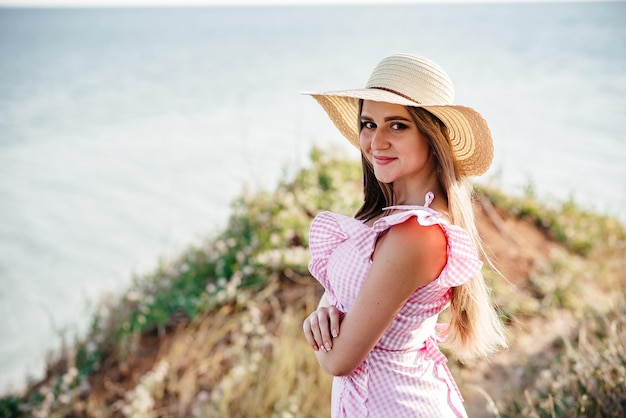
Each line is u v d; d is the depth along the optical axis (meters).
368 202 2.49
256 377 5.03
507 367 4.97
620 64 43.75
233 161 17.36
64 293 9.48
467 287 2.24
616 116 23.00
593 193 12.29
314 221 2.25
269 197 7.70
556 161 15.61
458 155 2.31
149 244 11.38
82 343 6.22
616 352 3.67
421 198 2.22
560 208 8.62
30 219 13.57
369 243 2.08
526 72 41.38
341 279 2.14
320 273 2.29
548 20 130.75
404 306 2.11
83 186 16.33
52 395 5.48
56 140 24.19
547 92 31.20
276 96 34.62
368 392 2.14
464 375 4.93
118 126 26.95
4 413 5.64
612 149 17.00
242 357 5.31
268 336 5.49
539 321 5.71
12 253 11.45
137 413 4.93
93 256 11.02
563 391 3.81
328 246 2.23
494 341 2.41
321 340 2.13
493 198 8.20
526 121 22.73
